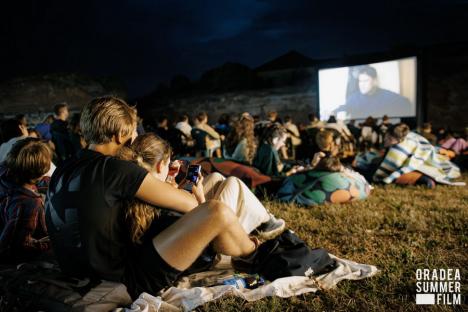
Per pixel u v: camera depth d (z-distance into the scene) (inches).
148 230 95.6
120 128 89.8
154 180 89.3
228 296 103.0
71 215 84.1
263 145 245.3
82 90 970.7
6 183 109.3
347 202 211.0
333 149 253.3
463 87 812.0
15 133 182.7
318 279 111.2
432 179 255.9
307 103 903.7
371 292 105.5
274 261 111.1
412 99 613.9
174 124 413.7
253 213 135.7
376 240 149.2
